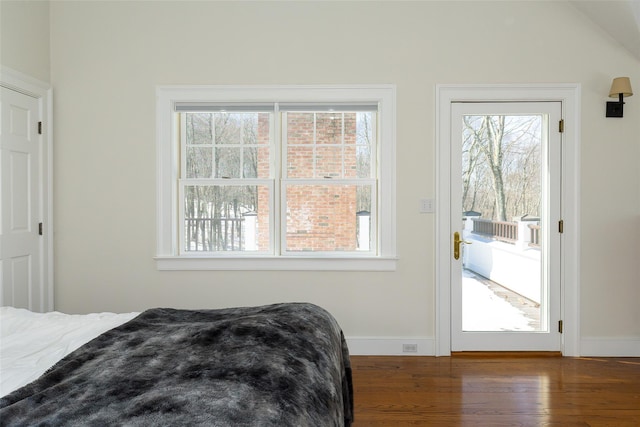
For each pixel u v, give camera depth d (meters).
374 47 2.98
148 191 3.02
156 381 0.99
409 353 3.00
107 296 3.04
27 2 2.78
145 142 3.02
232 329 1.34
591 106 2.95
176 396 0.90
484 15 2.96
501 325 3.04
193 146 3.10
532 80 2.96
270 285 3.04
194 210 3.12
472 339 3.03
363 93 2.99
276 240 3.07
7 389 1.01
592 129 2.96
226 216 3.11
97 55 3.00
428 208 2.99
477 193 3.04
